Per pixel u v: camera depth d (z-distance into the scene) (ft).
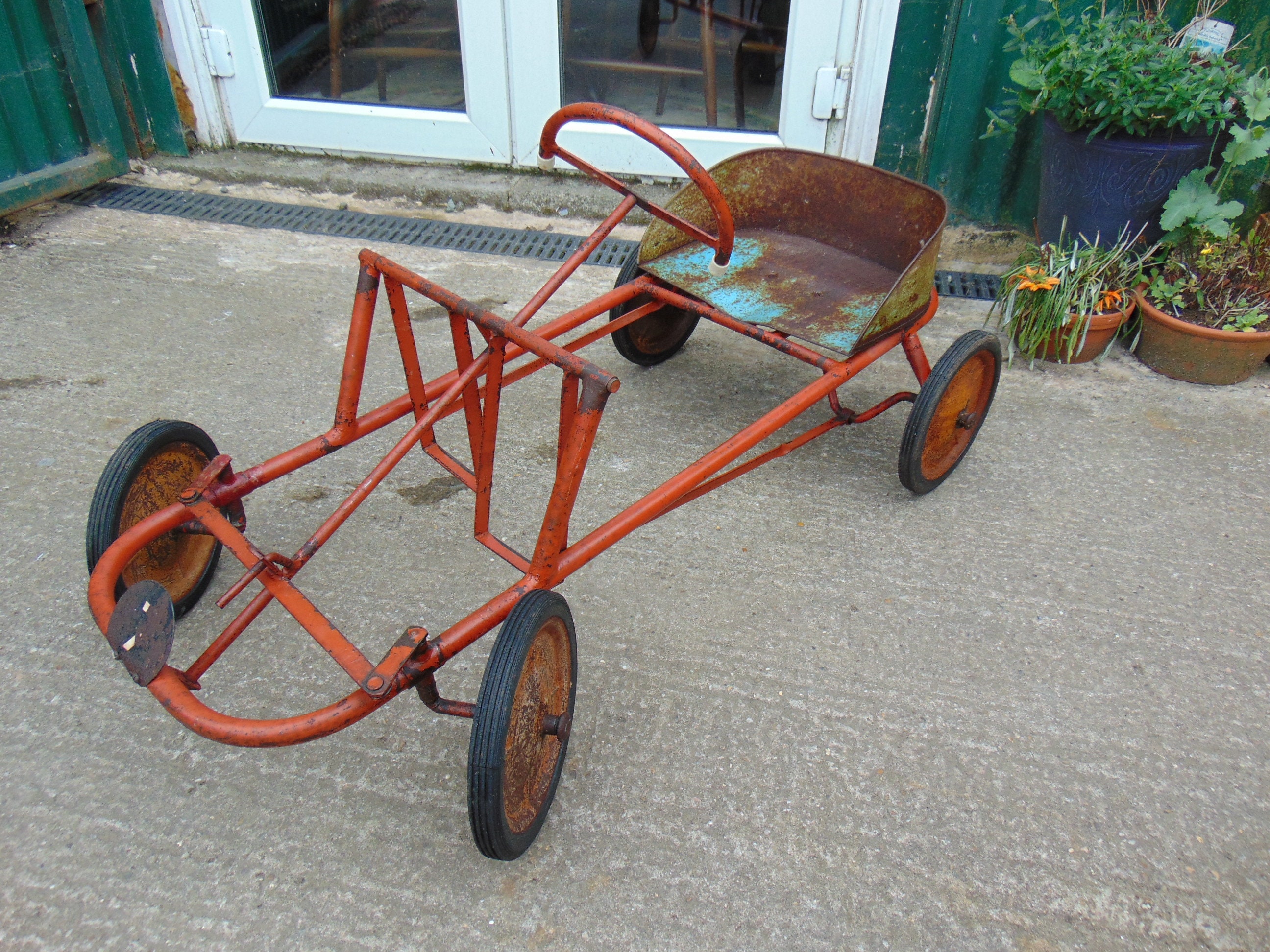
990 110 12.75
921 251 7.79
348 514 6.11
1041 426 10.44
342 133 14.98
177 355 10.84
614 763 6.65
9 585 7.73
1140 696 7.32
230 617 7.61
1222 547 8.79
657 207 7.34
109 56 14.20
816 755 6.77
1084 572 8.48
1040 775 6.69
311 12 14.17
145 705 6.87
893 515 9.12
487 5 13.41
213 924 5.57
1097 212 11.25
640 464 9.63
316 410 10.09
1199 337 10.81
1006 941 5.70
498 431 10.05
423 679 5.53
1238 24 11.35
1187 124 10.19
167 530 5.97
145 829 6.06
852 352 8.00
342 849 6.03
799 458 9.88
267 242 13.41
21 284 12.00
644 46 13.79
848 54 13.14
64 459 9.10
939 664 7.54
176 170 15.02
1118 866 6.13
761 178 10.20
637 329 10.54
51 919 5.53
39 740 6.56
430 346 11.28
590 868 5.99
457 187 14.47
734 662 7.48
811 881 5.97
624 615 7.86
